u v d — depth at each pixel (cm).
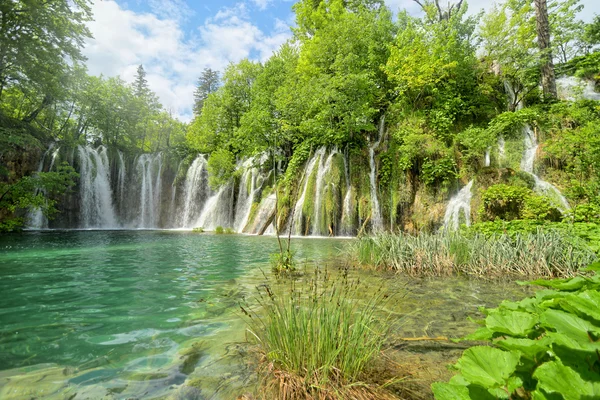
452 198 1612
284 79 2712
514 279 616
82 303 455
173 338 324
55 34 2092
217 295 493
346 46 2202
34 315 402
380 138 2133
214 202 2719
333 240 1546
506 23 2039
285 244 1319
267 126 2455
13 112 2867
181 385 231
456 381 144
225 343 307
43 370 258
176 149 3400
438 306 431
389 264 715
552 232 717
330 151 2145
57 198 2503
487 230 872
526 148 1590
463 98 2038
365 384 214
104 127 3500
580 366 108
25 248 1126
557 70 2180
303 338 239
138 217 2983
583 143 1300
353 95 2091
